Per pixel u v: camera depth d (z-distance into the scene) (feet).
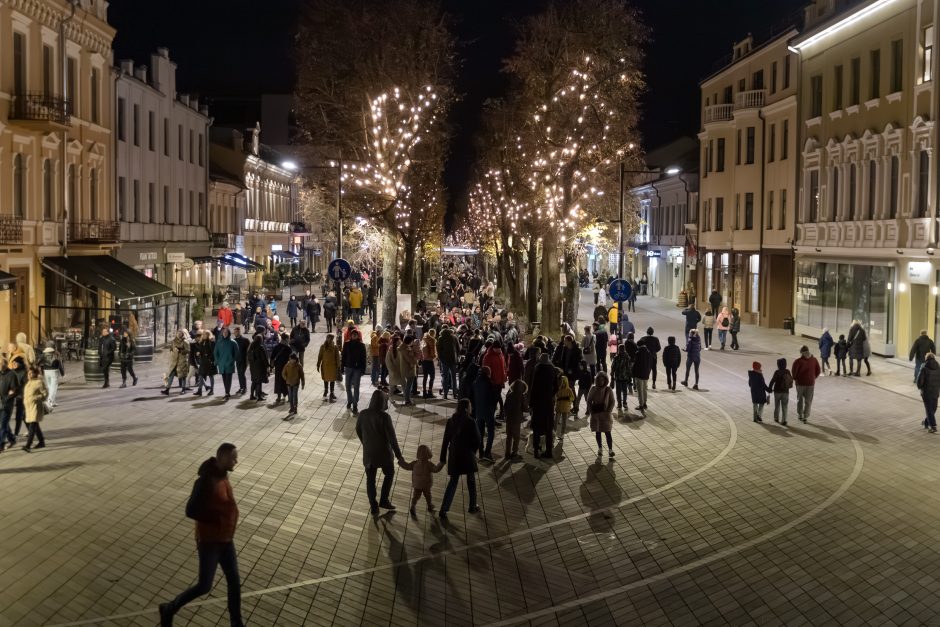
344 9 117.50
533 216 136.26
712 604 34.91
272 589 35.45
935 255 99.66
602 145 121.60
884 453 60.75
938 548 41.37
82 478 49.42
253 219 235.40
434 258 245.04
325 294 176.96
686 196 211.00
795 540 42.47
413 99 118.52
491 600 35.09
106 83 125.18
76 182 114.42
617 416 73.67
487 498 49.24
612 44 120.26
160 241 151.64
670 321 167.43
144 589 34.71
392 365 80.64
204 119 178.40
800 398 71.26
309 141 128.67
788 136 149.38
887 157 112.47
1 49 93.40
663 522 45.21
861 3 116.98
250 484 49.93
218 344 77.82
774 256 153.28
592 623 33.09
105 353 83.92
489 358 69.10
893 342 110.73
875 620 33.40
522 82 134.82
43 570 35.78
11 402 56.29
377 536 42.37
